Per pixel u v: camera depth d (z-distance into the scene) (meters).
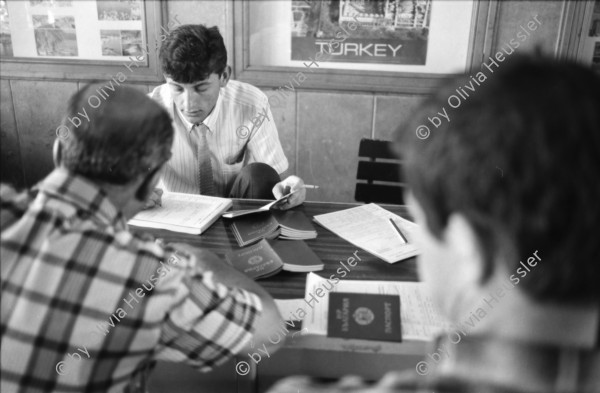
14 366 0.75
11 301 0.75
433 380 0.38
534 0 2.52
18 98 2.84
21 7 2.70
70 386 0.78
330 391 0.43
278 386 0.45
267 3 2.59
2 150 2.95
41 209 0.77
